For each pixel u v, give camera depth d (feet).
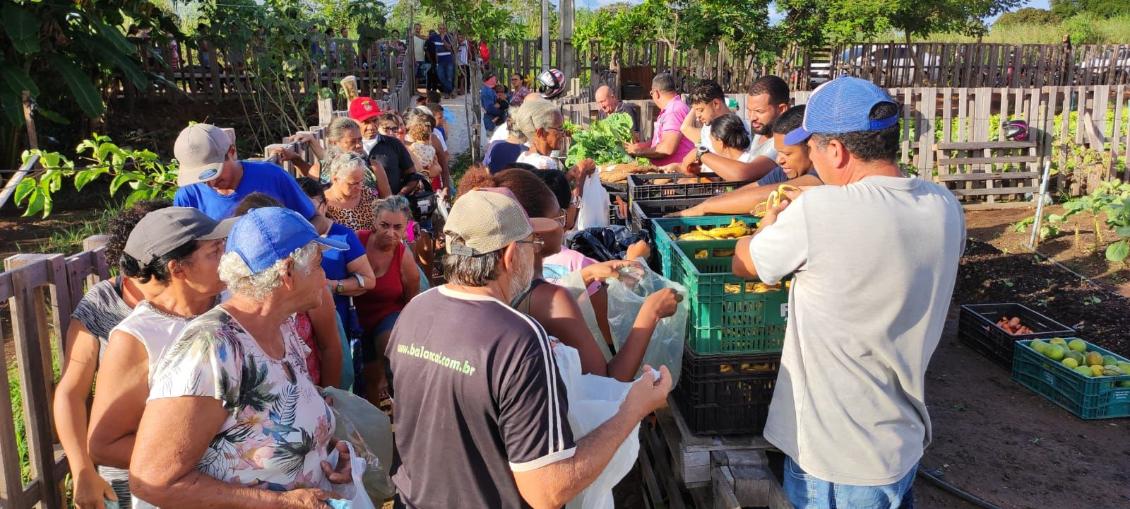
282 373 7.67
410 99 59.11
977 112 39.60
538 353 6.75
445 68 58.85
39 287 10.42
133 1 46.88
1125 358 19.74
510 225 7.25
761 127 17.04
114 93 50.88
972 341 21.12
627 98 65.77
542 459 6.63
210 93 53.31
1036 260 28.09
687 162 18.49
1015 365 18.99
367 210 17.44
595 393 8.17
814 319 8.36
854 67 84.07
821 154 8.65
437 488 7.13
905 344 8.20
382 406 16.72
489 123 52.54
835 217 8.04
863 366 8.28
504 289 7.41
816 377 8.45
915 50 83.51
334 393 10.31
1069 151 40.75
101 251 11.46
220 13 50.37
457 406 6.88
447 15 38.75
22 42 37.04
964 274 27.30
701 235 12.50
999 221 34.55
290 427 7.63
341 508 7.86
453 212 7.37
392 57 59.77
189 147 13.05
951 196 8.38
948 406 17.74
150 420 6.95
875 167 8.38
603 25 76.89
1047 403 17.92
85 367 9.22
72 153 45.52
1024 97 39.19
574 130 28.78
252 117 53.01
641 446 14.24
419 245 21.15
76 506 9.12
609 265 10.43
